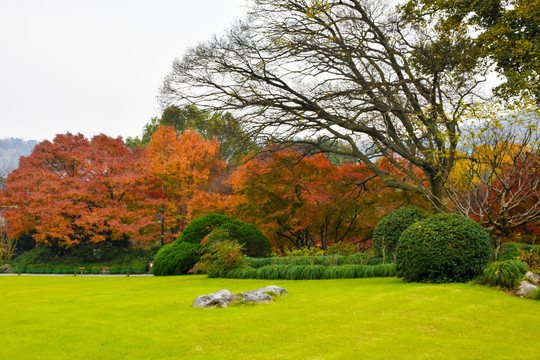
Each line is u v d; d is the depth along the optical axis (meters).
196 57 20.47
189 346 6.64
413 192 21.25
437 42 18.83
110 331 7.54
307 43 19.70
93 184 31.91
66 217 33.28
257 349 6.47
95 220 30.53
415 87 20.31
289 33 19.83
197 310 9.11
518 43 19.61
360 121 19.70
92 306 10.08
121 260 34.34
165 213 33.50
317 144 21.73
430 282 11.48
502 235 14.18
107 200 32.38
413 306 8.77
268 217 24.39
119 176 31.69
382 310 8.59
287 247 26.55
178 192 34.41
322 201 22.72
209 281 15.98
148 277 20.50
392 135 20.73
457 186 17.34
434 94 18.97
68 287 15.48
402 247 12.08
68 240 32.69
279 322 7.95
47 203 32.69
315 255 18.64
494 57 20.38
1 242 39.16
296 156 23.17
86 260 35.03
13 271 33.25
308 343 6.69
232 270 17.39
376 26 20.17
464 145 14.62
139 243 37.28
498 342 6.58
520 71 21.16
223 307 9.33
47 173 32.56
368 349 6.29
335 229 25.47
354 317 8.16
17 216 32.56
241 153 22.95
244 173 23.97
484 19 22.19
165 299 10.98
